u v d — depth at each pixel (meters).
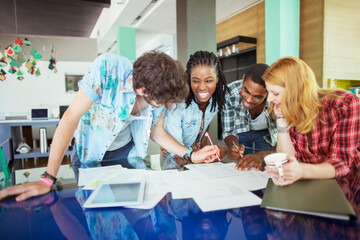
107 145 1.26
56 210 0.70
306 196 0.70
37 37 5.03
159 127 1.37
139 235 0.56
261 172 1.03
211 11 2.30
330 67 3.51
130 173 1.05
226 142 1.71
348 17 3.59
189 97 1.47
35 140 4.78
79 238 0.55
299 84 0.97
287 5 3.51
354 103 0.96
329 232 0.55
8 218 0.66
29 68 4.08
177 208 0.70
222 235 0.55
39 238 0.55
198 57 1.41
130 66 1.18
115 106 1.16
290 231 0.56
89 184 0.92
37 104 5.11
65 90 5.26
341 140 0.98
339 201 0.65
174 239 0.54
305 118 1.00
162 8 5.37
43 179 0.89
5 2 4.64
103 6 4.33
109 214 0.67
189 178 0.96
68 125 1.02
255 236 0.54
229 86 1.79
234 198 0.75
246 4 4.80
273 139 1.77
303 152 1.17
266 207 0.66
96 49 5.39
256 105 1.55
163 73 0.92
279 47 3.50
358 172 0.98
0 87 4.86
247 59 5.18
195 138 1.68
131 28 6.78
